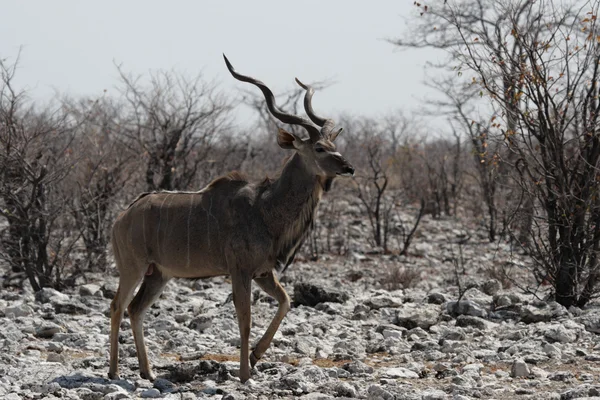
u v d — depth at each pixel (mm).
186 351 18547
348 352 18047
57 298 23750
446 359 17391
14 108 26250
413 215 48906
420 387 15156
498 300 22891
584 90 22391
